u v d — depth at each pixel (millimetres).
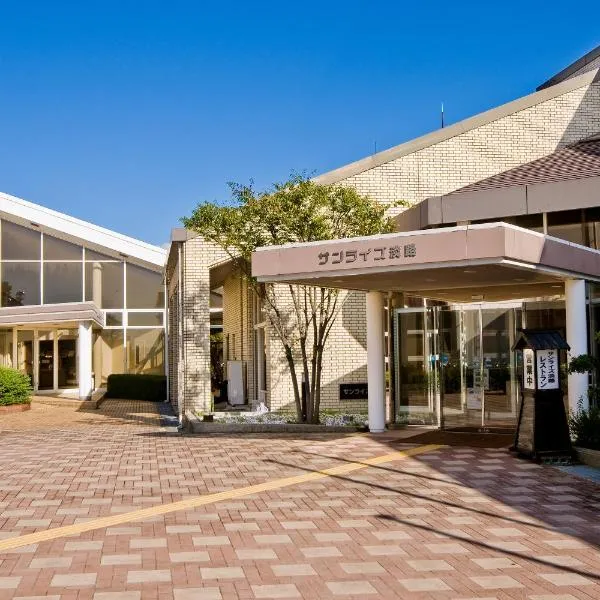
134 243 33531
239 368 24938
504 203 17188
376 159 20719
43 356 31469
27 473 11797
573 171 18000
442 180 20891
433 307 16781
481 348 16094
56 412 24359
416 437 15188
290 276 13172
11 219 33469
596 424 12469
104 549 7395
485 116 21109
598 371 14289
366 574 6645
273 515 8820
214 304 35750
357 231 17125
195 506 9305
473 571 6742
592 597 6082
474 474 11250
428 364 16906
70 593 6094
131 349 33844
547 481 10734
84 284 33688
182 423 19188
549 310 15484
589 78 21734
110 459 13148
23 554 7219
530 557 7164
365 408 20109
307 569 6777
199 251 19984
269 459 12836
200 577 6531
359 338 20188
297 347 20000
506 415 15820
